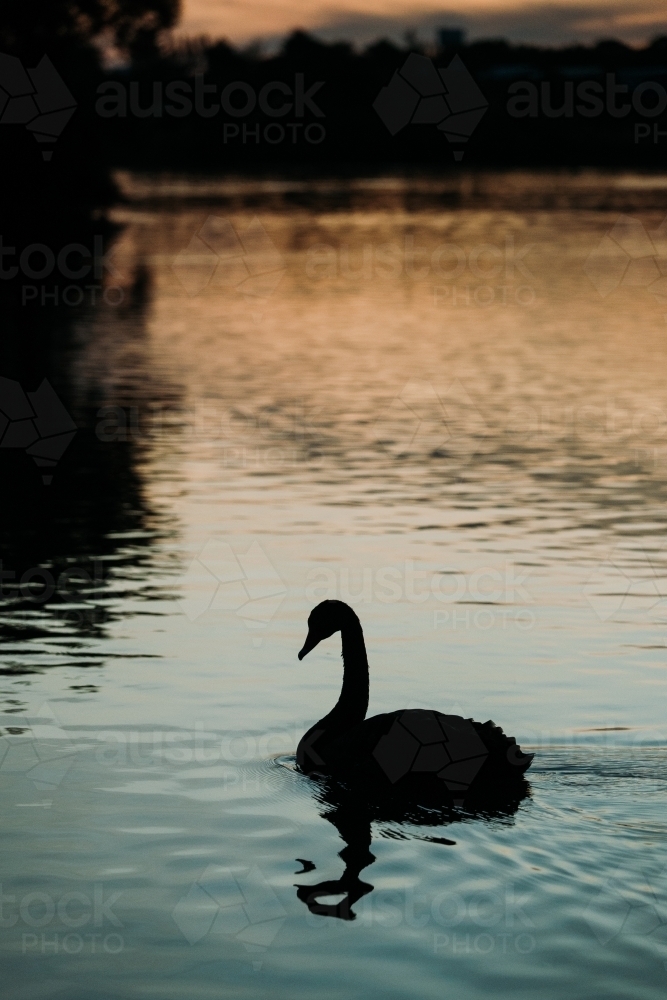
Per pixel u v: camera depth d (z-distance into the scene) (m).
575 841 8.02
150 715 10.85
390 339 39.66
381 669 12.05
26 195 60.75
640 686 11.55
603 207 98.12
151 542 16.81
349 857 7.96
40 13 63.00
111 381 31.38
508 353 35.97
